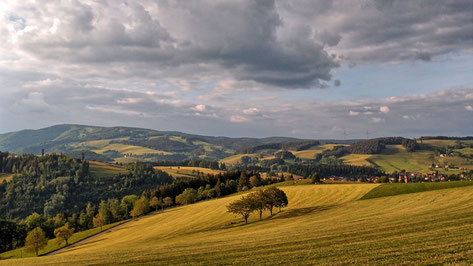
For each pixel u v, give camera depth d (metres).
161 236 90.06
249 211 91.00
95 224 145.38
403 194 95.62
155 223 128.12
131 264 35.41
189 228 97.62
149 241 81.19
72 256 49.84
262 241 42.19
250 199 94.25
